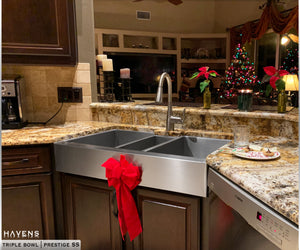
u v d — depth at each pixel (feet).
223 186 3.08
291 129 4.39
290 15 12.34
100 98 7.27
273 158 3.26
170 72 16.40
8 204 4.63
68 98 6.25
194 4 18.20
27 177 4.64
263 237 2.56
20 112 5.55
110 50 15.07
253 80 8.64
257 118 4.75
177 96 16.35
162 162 3.79
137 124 6.03
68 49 5.30
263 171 2.89
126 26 16.96
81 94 6.31
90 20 6.38
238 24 16.79
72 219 4.79
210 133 5.00
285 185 2.50
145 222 4.11
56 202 4.87
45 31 5.15
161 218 3.97
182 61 16.61
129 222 3.99
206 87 5.40
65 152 4.59
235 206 2.85
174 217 3.87
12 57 5.07
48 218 4.82
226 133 4.99
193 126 5.41
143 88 15.84
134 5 16.96
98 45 14.98
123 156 3.94
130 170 3.87
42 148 4.66
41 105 6.17
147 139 5.17
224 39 17.26
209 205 3.58
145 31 16.75
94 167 4.36
